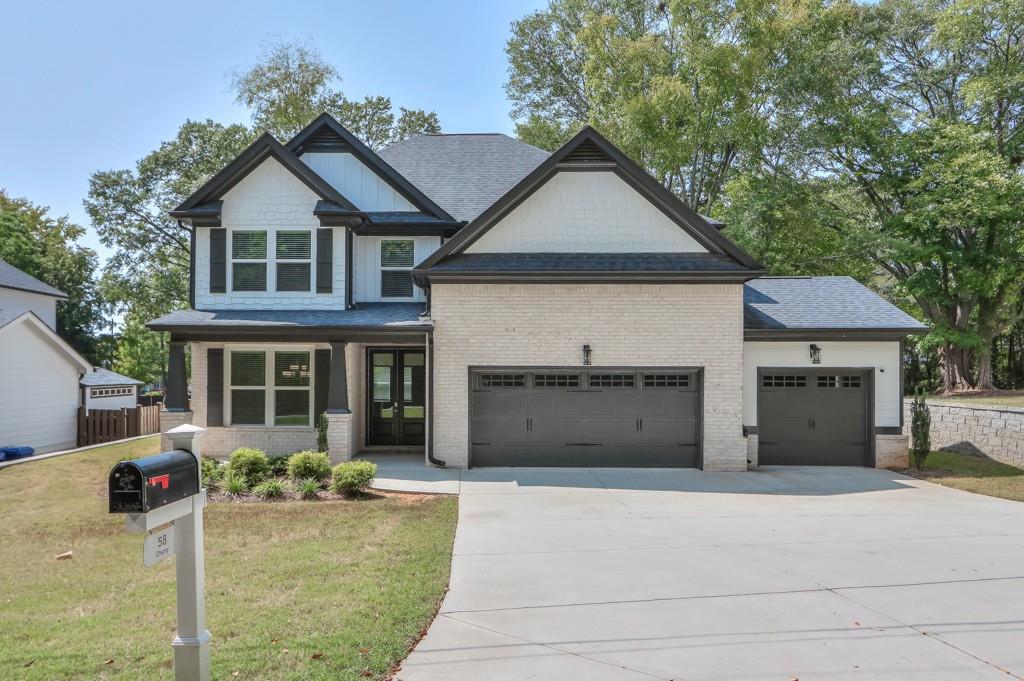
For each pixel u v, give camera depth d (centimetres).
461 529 871
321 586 633
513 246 1440
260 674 441
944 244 2656
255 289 1515
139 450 1597
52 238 4309
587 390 1405
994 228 2570
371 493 1119
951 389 2797
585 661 470
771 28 2583
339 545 788
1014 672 452
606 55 2816
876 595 608
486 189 1764
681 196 3047
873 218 2998
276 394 1505
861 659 472
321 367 1496
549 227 1441
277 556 741
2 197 4159
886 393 1430
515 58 3578
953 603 586
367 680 436
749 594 612
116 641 509
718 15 2652
